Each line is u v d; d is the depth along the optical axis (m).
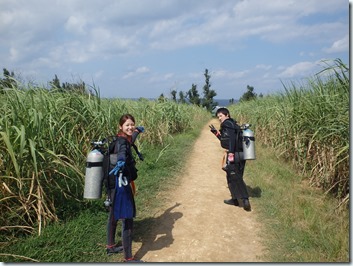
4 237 3.62
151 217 4.58
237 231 4.18
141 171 6.76
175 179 6.54
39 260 3.26
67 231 3.87
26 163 4.00
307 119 6.11
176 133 13.31
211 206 5.04
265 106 10.64
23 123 3.98
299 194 5.44
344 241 3.62
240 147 4.96
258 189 5.79
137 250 3.66
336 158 4.96
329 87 5.67
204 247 3.72
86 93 6.30
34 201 3.92
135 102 10.65
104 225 4.15
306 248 3.64
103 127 6.06
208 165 8.11
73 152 5.18
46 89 5.46
